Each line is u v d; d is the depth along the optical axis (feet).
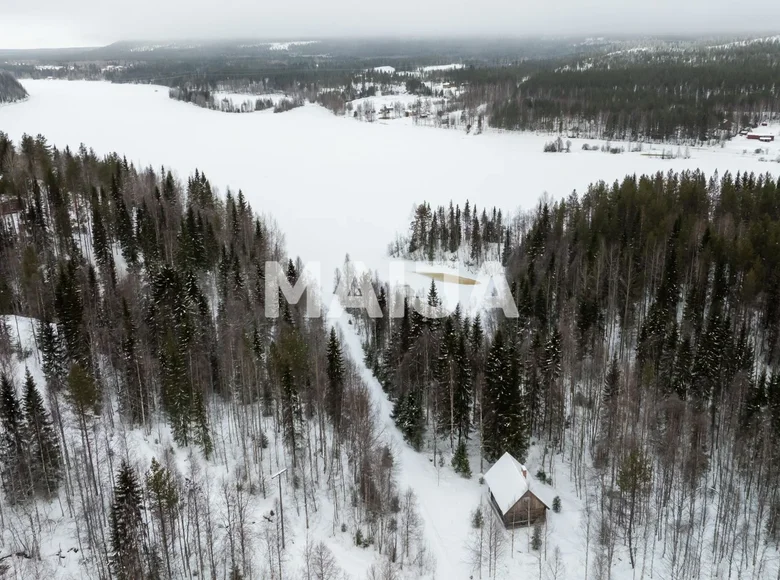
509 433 237.86
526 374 269.23
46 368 247.70
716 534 197.36
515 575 192.75
